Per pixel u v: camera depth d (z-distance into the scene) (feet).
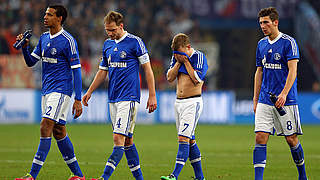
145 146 150.20
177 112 81.15
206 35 300.40
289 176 94.58
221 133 199.62
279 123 79.36
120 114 74.43
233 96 253.24
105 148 142.72
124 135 74.18
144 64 75.56
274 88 78.07
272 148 149.48
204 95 252.01
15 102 238.07
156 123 247.70
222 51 299.17
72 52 75.92
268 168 105.70
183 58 78.89
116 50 75.46
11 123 237.25
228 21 300.40
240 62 299.58
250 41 301.84
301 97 254.88
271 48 77.97
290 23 301.02
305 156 128.88
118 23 75.25
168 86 269.03
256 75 81.61
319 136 189.67
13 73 245.65
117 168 101.86
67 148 78.02
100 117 243.19
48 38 76.79
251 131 210.38
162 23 299.17
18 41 77.25
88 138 172.96
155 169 102.42
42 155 74.33
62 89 76.07
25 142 156.56
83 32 280.51
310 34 293.64
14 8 282.15
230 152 136.15
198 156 82.69
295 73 75.77
